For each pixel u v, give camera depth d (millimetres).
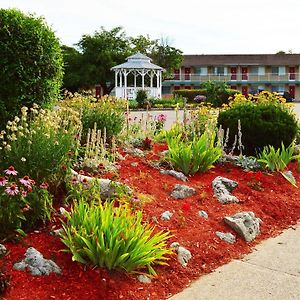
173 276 4141
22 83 6070
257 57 54656
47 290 3674
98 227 3992
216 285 4098
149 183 5688
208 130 7156
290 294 3963
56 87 6730
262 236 5227
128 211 4391
